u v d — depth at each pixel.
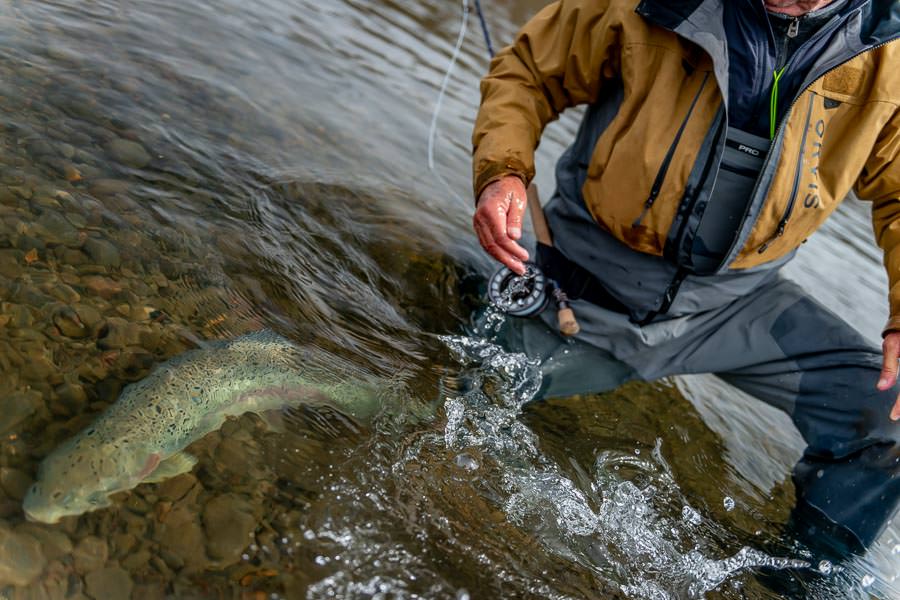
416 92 2.62
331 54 2.62
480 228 1.39
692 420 1.69
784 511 1.50
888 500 1.38
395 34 3.05
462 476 1.30
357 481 1.20
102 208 1.51
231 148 1.88
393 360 1.49
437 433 1.36
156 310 1.35
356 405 1.34
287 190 1.82
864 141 1.36
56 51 1.95
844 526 1.41
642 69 1.36
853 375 1.47
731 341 1.60
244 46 2.41
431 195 2.10
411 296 1.69
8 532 0.97
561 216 1.61
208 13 2.52
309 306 1.53
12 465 1.04
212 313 1.40
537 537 1.24
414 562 1.12
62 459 1.06
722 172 1.36
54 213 1.45
